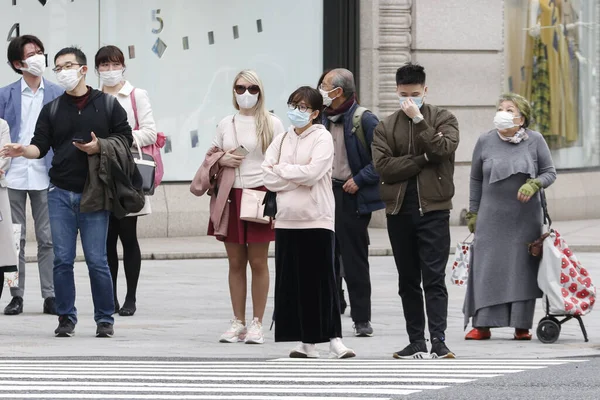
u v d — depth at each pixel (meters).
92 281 22.89
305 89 20.05
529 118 23.88
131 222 26.22
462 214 45.62
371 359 20.31
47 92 26.38
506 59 46.56
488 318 23.55
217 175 22.92
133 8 41.00
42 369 18.02
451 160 20.62
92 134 22.30
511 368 18.42
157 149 26.84
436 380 16.78
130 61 41.03
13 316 25.92
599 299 29.27
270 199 20.28
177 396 14.95
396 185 20.52
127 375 17.22
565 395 15.41
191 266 35.66
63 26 40.16
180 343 22.36
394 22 44.28
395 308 27.69
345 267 23.70
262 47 42.75
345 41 43.91
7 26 39.50
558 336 23.08
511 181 23.56
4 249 24.45
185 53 41.72
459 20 45.25
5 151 22.44
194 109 41.91
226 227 22.69
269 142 22.80
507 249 23.56
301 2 43.19
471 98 45.59
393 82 44.31
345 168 23.83
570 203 49.41
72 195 22.67
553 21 49.19
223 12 42.16
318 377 17.06
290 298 20.25
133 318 25.89
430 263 20.42
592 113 51.31
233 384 16.20
